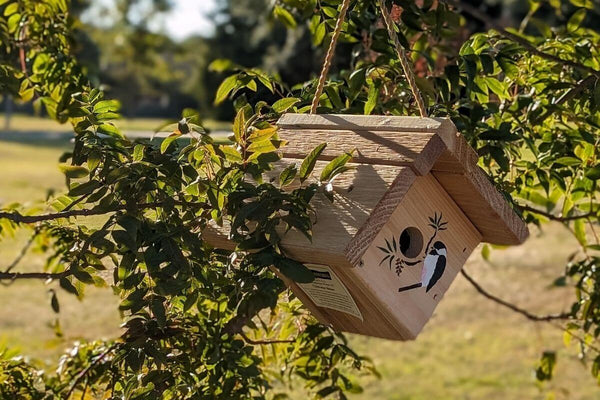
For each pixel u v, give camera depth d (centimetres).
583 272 297
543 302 856
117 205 200
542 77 273
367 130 212
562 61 260
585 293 296
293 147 220
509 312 843
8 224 291
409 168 196
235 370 221
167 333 221
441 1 279
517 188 266
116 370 240
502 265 952
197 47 2388
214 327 225
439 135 199
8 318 674
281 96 263
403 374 707
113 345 252
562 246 1005
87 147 211
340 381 304
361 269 203
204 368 240
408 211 214
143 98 3094
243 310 176
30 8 317
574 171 270
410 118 208
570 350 749
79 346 278
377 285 207
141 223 195
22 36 318
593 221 313
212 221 208
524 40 273
